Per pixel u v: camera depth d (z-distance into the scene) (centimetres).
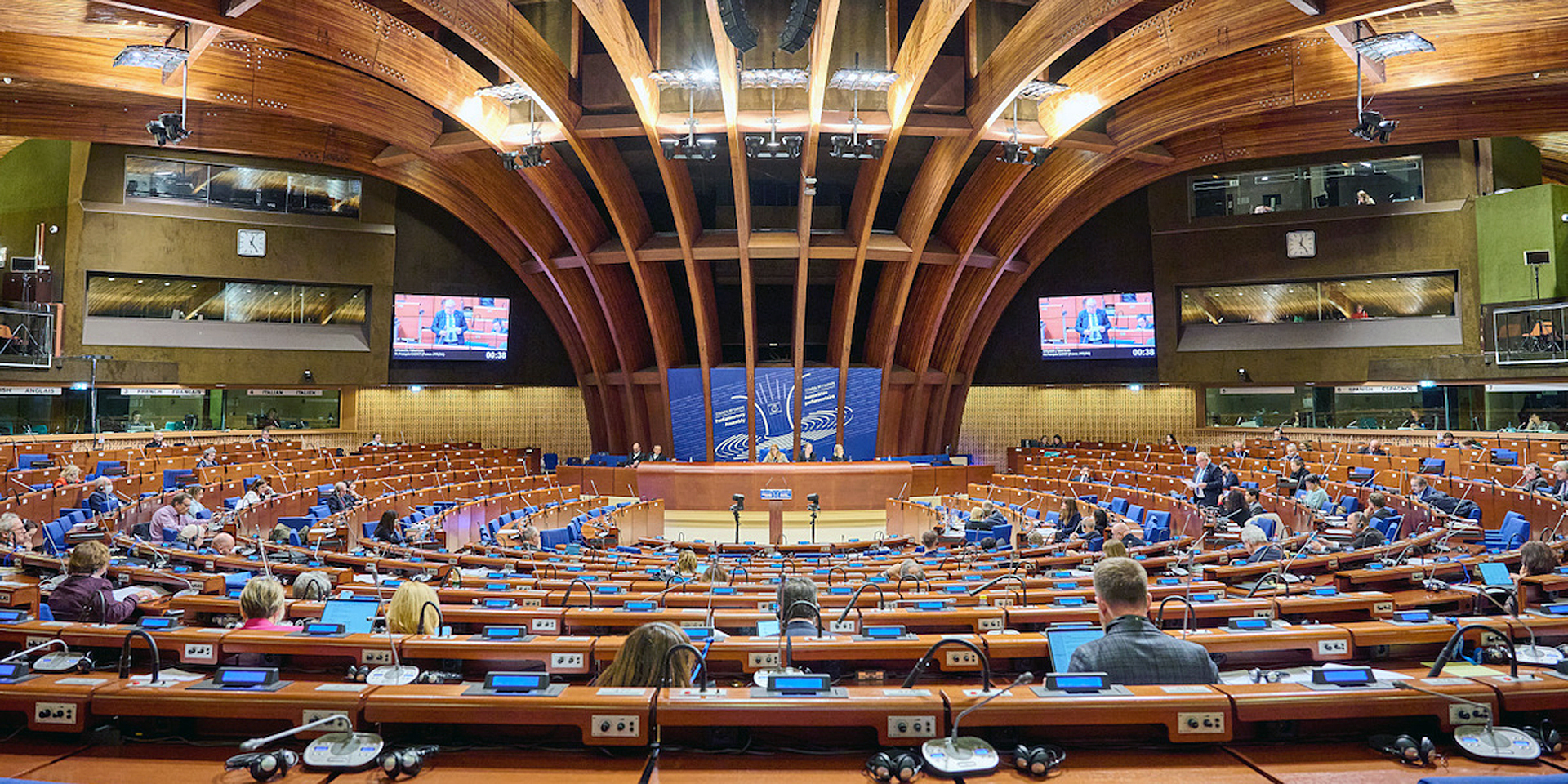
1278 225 3066
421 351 3309
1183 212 3209
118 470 2059
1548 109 2417
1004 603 751
